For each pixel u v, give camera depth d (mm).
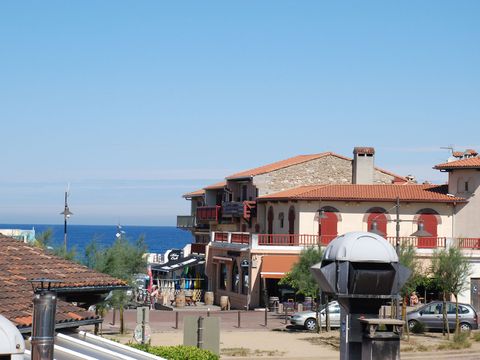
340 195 55719
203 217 72562
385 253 8867
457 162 56938
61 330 15109
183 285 64500
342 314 9062
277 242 55250
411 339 37406
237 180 67000
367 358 8555
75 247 40938
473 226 55562
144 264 39562
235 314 50469
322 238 54969
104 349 13625
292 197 55562
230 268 58750
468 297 51188
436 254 42125
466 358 31969
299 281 41094
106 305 37125
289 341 36250
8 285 15383
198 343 20141
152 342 34406
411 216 55906
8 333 8242
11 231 55188
